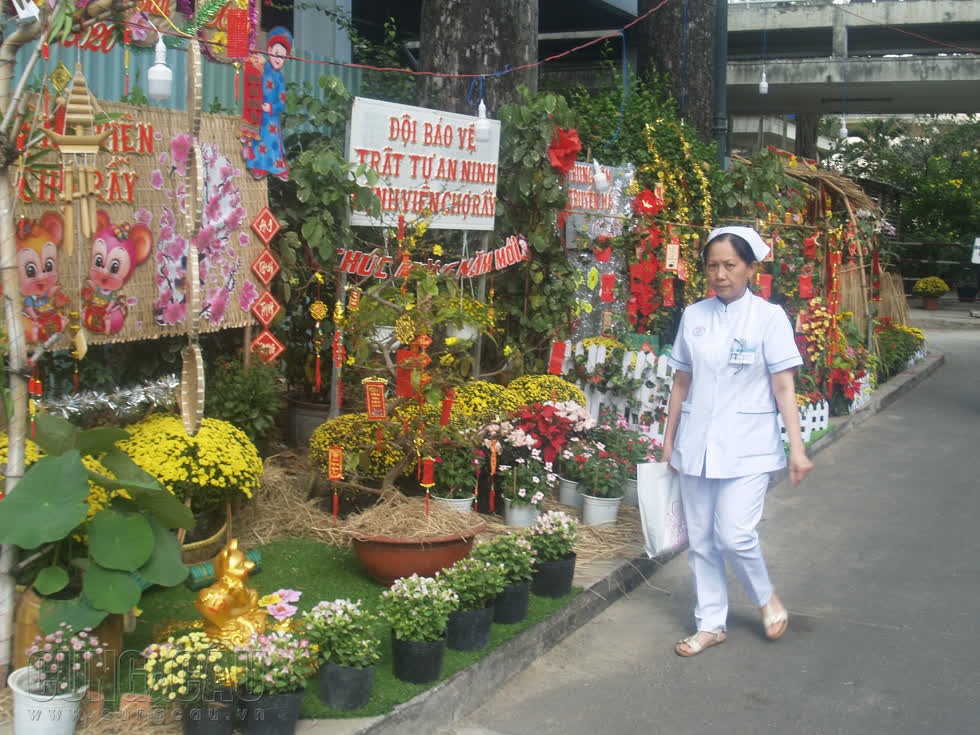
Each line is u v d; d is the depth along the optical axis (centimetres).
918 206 3506
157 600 489
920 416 1265
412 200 704
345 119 681
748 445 491
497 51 937
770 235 1138
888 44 2728
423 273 634
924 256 3478
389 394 715
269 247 685
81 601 373
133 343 642
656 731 425
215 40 721
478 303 735
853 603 586
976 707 452
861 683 476
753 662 500
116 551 376
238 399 644
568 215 880
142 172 570
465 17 934
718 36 1309
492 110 939
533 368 870
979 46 2556
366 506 625
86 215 526
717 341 493
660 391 848
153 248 581
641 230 1006
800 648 518
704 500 508
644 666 494
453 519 536
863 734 425
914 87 2339
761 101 2658
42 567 400
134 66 702
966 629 546
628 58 1908
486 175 762
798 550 694
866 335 1427
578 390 807
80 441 394
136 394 584
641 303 1009
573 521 556
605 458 688
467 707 438
